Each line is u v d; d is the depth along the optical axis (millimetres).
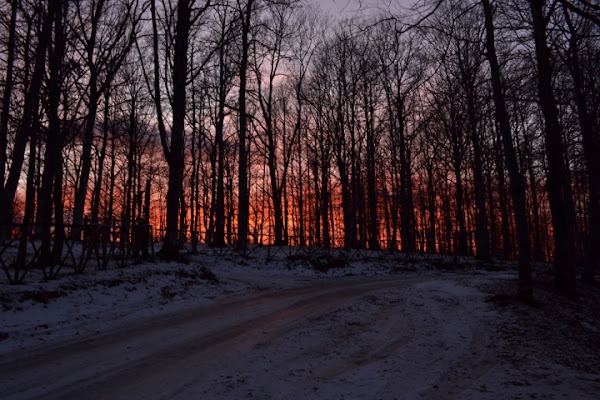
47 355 6426
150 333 7875
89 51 13086
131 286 11078
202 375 5680
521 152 24266
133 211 31297
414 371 6016
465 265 24594
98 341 7258
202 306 10766
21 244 9969
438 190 43312
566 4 5344
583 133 16281
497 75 10930
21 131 13055
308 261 21812
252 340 7523
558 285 13727
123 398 4867
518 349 7277
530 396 5125
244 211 24219
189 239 37375
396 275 20875
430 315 9781
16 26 13094
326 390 5223
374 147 34250
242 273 18844
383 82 21016
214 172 31562
